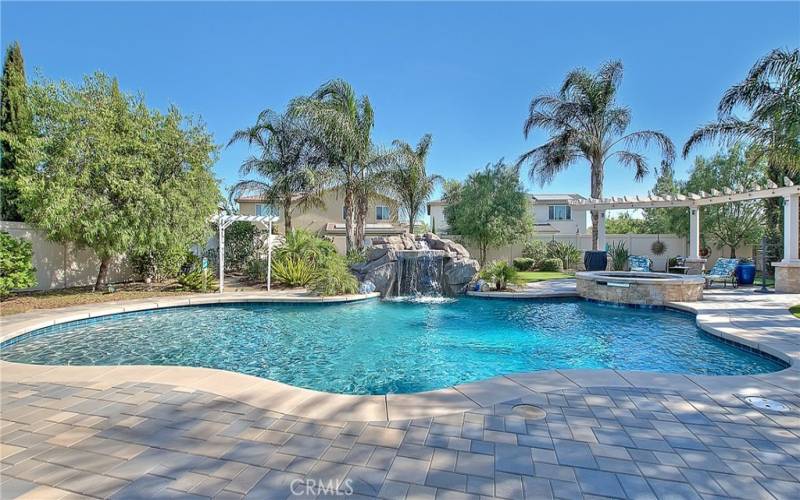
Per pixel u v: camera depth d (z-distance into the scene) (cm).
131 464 308
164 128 1355
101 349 794
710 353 744
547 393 446
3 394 455
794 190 1295
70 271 1458
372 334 918
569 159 1941
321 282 1377
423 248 1653
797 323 845
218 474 294
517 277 1541
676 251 2445
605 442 338
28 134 1246
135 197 1241
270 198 1953
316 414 399
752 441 340
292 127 1888
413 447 331
